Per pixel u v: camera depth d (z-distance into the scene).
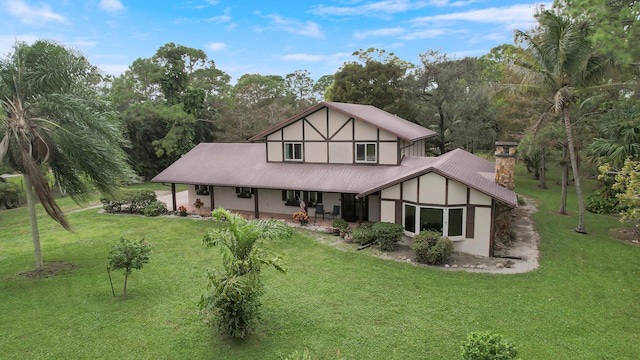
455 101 37.53
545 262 16.20
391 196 18.62
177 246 18.92
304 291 13.48
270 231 11.14
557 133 23.64
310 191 23.16
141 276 14.98
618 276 14.59
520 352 9.79
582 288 13.56
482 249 17.08
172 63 45.16
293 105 66.06
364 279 14.52
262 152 27.52
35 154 15.34
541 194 31.62
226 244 10.82
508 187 18.91
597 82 20.44
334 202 23.75
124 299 12.89
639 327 10.98
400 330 10.88
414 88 39.03
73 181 17.00
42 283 14.27
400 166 22.61
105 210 27.34
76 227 22.94
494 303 12.47
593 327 10.99
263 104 50.81
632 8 17.45
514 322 11.27
